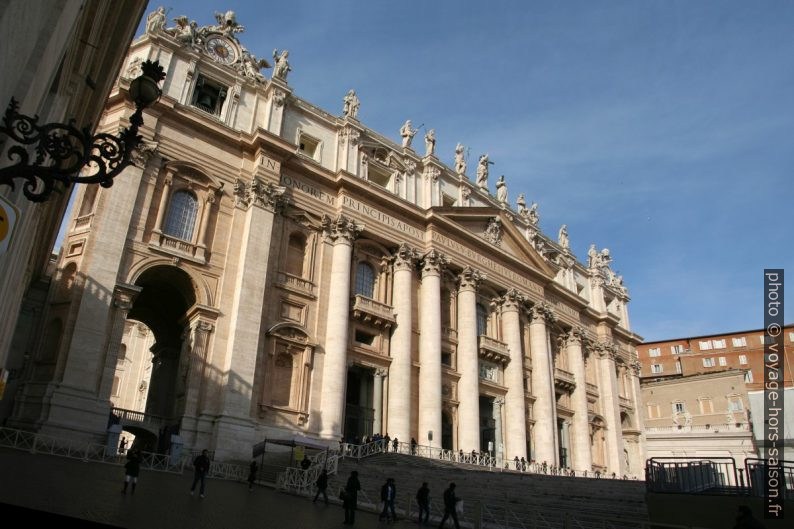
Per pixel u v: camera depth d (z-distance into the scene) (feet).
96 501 37.60
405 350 126.11
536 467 139.03
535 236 185.47
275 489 74.95
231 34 127.54
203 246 105.19
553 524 58.65
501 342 149.89
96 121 69.10
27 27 19.57
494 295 156.87
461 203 158.92
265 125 122.11
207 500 50.75
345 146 134.62
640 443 200.34
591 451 174.81
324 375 112.16
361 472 85.40
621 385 205.16
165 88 110.42
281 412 104.83
